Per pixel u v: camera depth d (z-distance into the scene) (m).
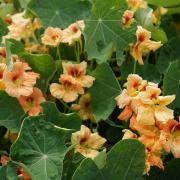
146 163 0.72
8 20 0.98
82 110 0.84
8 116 0.78
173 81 0.81
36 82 0.82
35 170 0.70
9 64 0.79
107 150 0.82
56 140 0.72
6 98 0.78
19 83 0.78
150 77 0.87
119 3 0.85
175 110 0.83
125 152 0.70
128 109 0.76
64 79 0.81
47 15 0.92
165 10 0.95
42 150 0.71
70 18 0.92
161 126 0.73
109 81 0.82
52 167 0.70
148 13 0.88
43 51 0.90
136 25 0.86
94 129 0.82
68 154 0.72
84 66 0.83
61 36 0.85
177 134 0.74
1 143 0.82
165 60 0.88
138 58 0.84
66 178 0.72
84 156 0.73
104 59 0.84
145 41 0.83
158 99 0.73
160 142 0.72
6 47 0.81
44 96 0.83
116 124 0.85
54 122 0.77
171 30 0.94
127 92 0.77
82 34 0.87
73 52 0.89
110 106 0.82
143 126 0.74
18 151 0.70
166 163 0.78
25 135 0.71
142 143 0.70
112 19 0.86
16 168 0.71
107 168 0.69
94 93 0.83
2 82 0.78
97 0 0.84
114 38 0.86
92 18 0.85
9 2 1.08
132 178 0.71
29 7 0.91
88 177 0.68
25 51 0.84
